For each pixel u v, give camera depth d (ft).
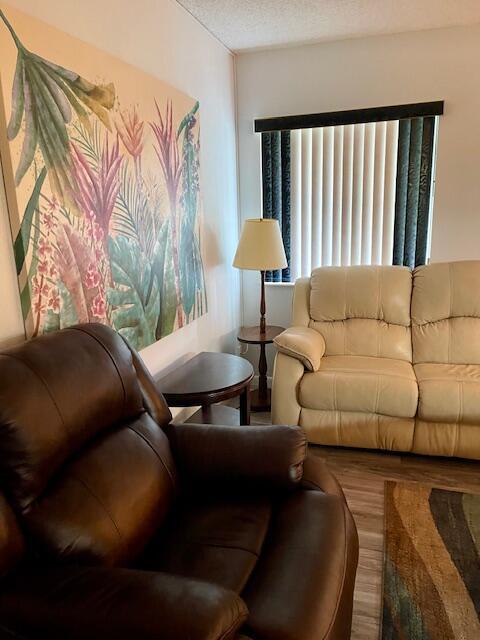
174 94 7.84
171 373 7.59
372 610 5.22
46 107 5.01
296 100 10.91
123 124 6.40
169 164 7.77
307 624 3.33
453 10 8.75
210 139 9.86
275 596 3.55
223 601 2.85
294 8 8.45
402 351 9.48
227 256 11.17
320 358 9.09
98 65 5.84
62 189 5.28
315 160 11.07
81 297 5.65
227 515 4.65
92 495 3.94
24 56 4.71
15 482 3.56
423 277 9.68
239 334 10.73
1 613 2.95
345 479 7.84
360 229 11.10
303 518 4.46
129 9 6.72
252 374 7.61
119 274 6.43
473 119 9.96
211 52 9.73
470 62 9.71
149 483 4.52
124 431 4.78
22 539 3.51
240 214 11.93
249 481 5.02
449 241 10.65
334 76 10.53
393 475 7.94
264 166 11.50
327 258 11.50
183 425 5.57
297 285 10.52
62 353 4.34
